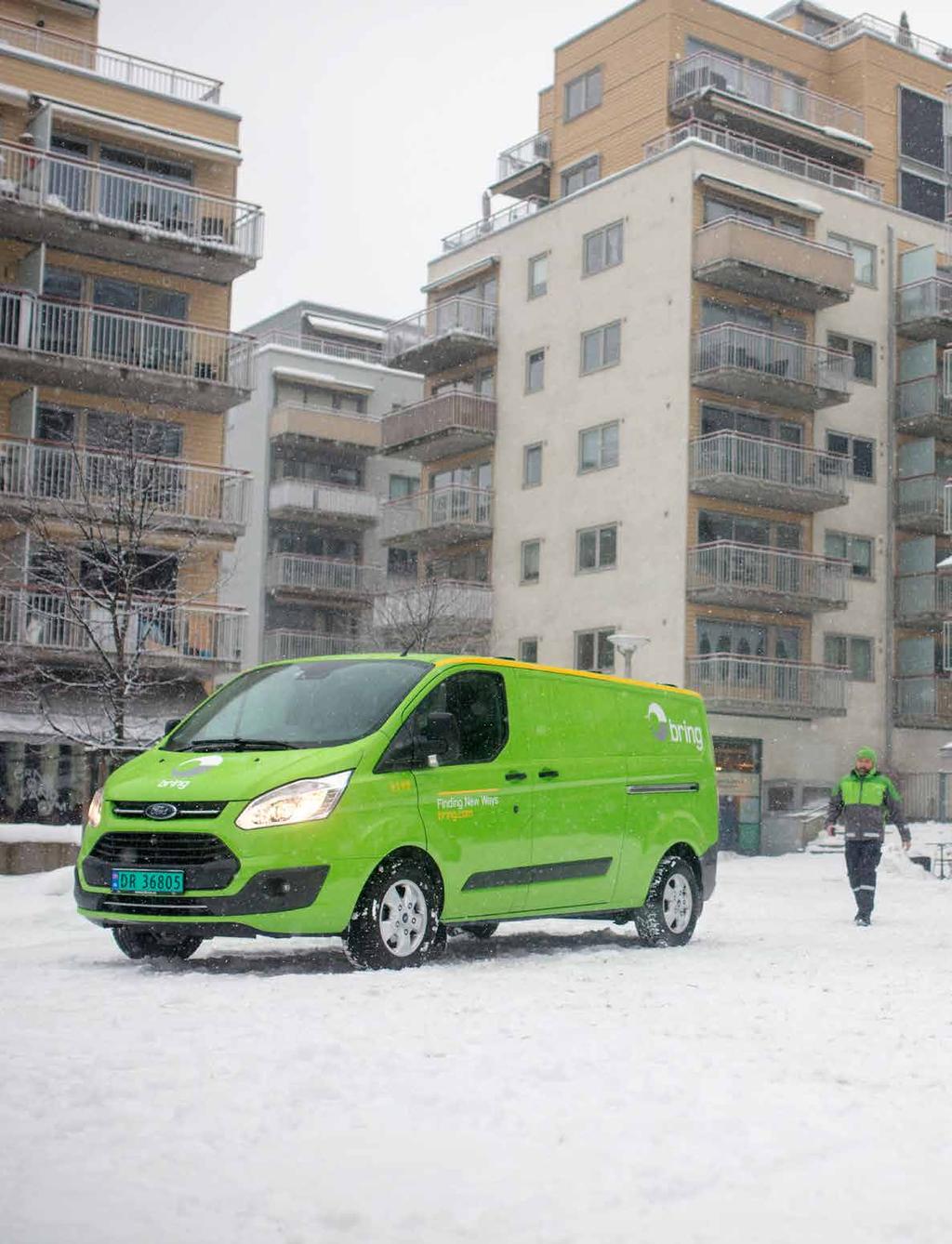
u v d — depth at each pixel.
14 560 31.39
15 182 34.25
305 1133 4.65
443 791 10.25
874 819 15.68
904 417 47.88
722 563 42.22
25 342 34.22
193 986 8.38
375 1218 3.76
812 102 50.59
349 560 58.19
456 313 50.69
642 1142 4.55
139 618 25.34
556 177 51.78
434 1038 6.52
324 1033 6.60
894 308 48.31
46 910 15.20
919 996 8.50
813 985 9.02
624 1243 3.60
